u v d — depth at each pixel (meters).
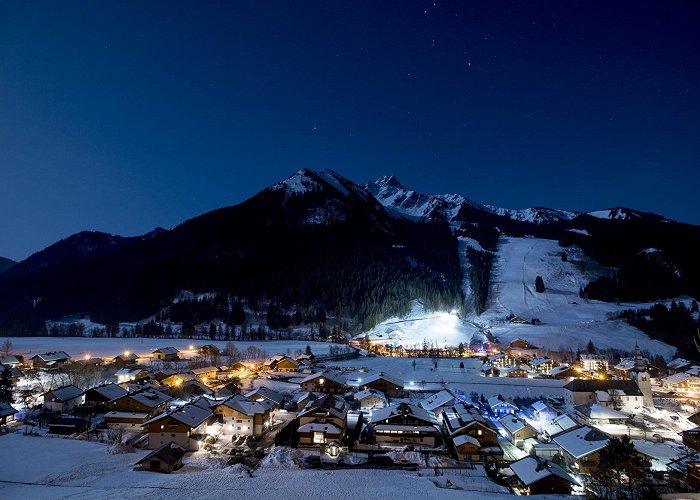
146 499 47.16
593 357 135.12
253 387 101.44
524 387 103.69
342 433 67.81
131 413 71.75
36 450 61.44
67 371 101.75
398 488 50.78
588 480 52.19
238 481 52.56
